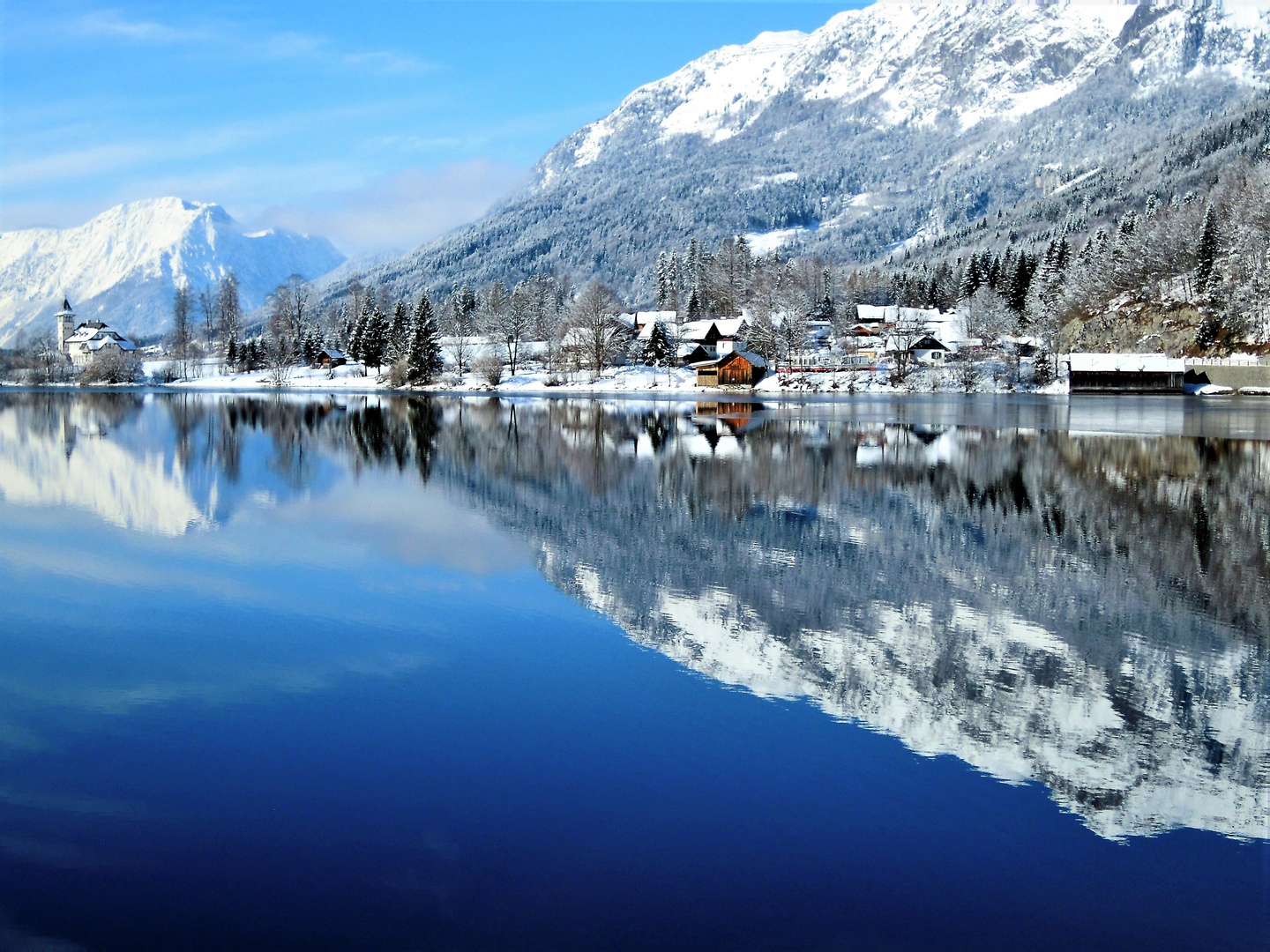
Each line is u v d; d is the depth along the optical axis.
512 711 17.95
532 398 129.62
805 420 87.31
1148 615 24.44
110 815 14.09
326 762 15.89
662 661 20.75
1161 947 11.34
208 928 11.53
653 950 11.21
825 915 11.92
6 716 17.72
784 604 25.19
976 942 11.38
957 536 33.94
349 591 26.30
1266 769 15.78
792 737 16.91
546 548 31.80
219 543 32.56
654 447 63.84
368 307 192.25
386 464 54.62
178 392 150.88
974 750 16.41
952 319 189.75
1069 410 102.12
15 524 35.81
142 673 19.97
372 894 12.24
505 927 11.61
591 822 13.99
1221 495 42.97
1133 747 16.58
